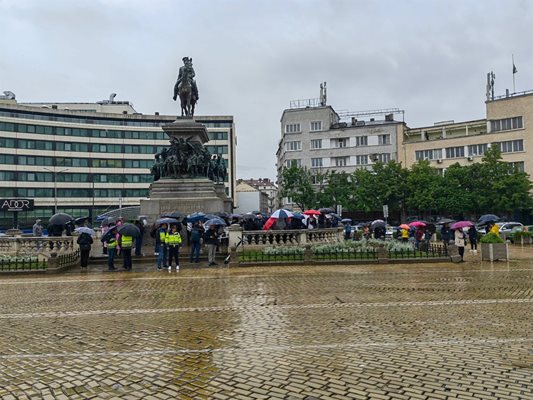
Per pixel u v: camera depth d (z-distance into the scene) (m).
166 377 6.84
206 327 9.93
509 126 67.69
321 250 23.73
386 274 18.66
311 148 84.69
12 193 90.81
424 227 30.67
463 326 9.66
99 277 19.25
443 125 77.69
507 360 7.37
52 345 8.73
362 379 6.60
